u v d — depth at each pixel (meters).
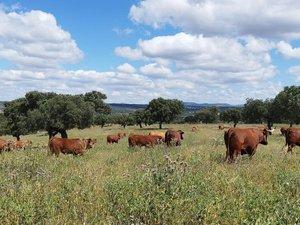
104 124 140.50
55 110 70.56
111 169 12.76
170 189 7.94
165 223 6.96
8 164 13.16
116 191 8.23
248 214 7.25
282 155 17.88
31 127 73.38
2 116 85.38
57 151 22.55
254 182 10.59
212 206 7.30
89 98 158.38
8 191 8.45
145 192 7.91
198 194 8.03
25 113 80.94
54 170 12.72
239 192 9.01
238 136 17.34
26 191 8.33
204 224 6.89
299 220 6.96
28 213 6.75
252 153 18.00
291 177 10.95
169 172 8.95
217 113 169.25
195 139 39.34
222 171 11.38
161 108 116.00
